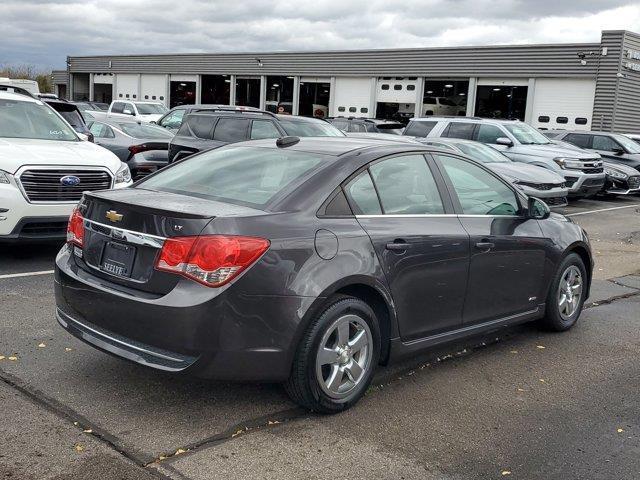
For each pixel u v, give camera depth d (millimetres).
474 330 4973
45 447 3506
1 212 7086
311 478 3354
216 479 3287
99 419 3863
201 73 39312
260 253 3691
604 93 25734
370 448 3693
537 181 13148
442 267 4582
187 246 3641
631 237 12078
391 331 4348
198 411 4027
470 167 5172
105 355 4852
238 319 3643
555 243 5648
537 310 5629
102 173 7824
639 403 4512
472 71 29062
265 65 36375
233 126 12586
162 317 3615
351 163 4355
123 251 3926
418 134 17859
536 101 27609
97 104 31781
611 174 17969
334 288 3910
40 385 4285
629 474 3547
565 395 4602
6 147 7504
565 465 3613
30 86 16484
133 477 3256
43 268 7406
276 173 4352
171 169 4957
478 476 3455
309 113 35438
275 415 4023
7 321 5504
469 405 4355
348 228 4102
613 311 6895
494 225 5051
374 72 32250
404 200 4547
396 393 4492
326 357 3955
